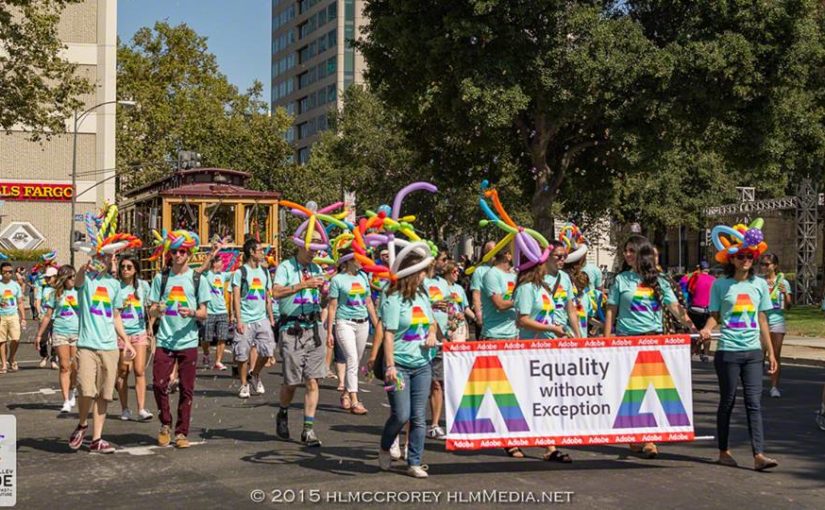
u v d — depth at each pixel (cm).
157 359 991
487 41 2458
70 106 2762
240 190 2431
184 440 985
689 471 867
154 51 6253
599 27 2444
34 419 1192
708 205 4778
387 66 2747
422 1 2531
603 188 3097
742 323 886
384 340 823
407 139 3097
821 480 833
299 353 990
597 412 875
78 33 4350
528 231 915
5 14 2630
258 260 1423
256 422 1159
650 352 886
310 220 965
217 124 5675
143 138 5625
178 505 736
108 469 873
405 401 828
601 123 2769
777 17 2470
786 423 1184
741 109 2623
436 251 1105
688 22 2547
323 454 946
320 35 10869
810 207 4275
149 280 2400
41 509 725
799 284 4331
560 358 870
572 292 973
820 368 1978
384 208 890
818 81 2855
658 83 2478
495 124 2442
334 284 1241
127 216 2870
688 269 6825
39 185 4322
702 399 1414
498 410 859
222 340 1702
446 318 1080
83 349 950
